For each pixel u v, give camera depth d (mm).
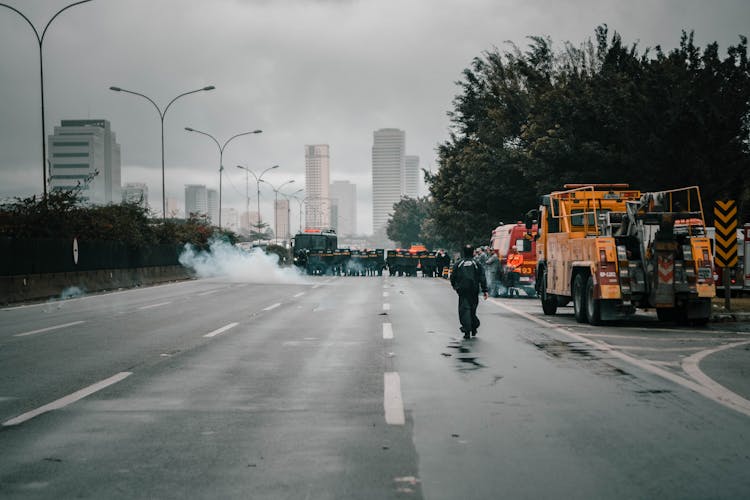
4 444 6410
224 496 5020
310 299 26781
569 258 18578
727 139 29578
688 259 16672
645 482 5320
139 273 40188
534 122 39094
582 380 9625
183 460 5898
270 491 5117
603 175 33781
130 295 29891
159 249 44688
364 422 7211
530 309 22703
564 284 18891
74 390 8953
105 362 11281
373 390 8914
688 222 16750
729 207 20234
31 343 13734
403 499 4949
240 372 10305
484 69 52188
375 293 30859
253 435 6707
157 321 18203
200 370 10484
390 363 11133
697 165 29062
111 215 38750
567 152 34594
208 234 58562
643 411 7719
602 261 16688
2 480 5383
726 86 29969
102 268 35125
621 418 7387
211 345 13375
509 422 7203
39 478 5430
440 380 9617
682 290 16547
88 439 6578
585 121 34844
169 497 5000
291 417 7441
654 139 29500
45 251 29094
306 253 64000
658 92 29969
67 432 6840
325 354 12148
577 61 44844
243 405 8039
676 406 7969
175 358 11703
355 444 6379
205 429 6938
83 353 12320
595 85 35812
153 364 11070
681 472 5566
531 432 6801
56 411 7750
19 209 31625
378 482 5316
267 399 8375
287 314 20188
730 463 5809
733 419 7355
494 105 49000
